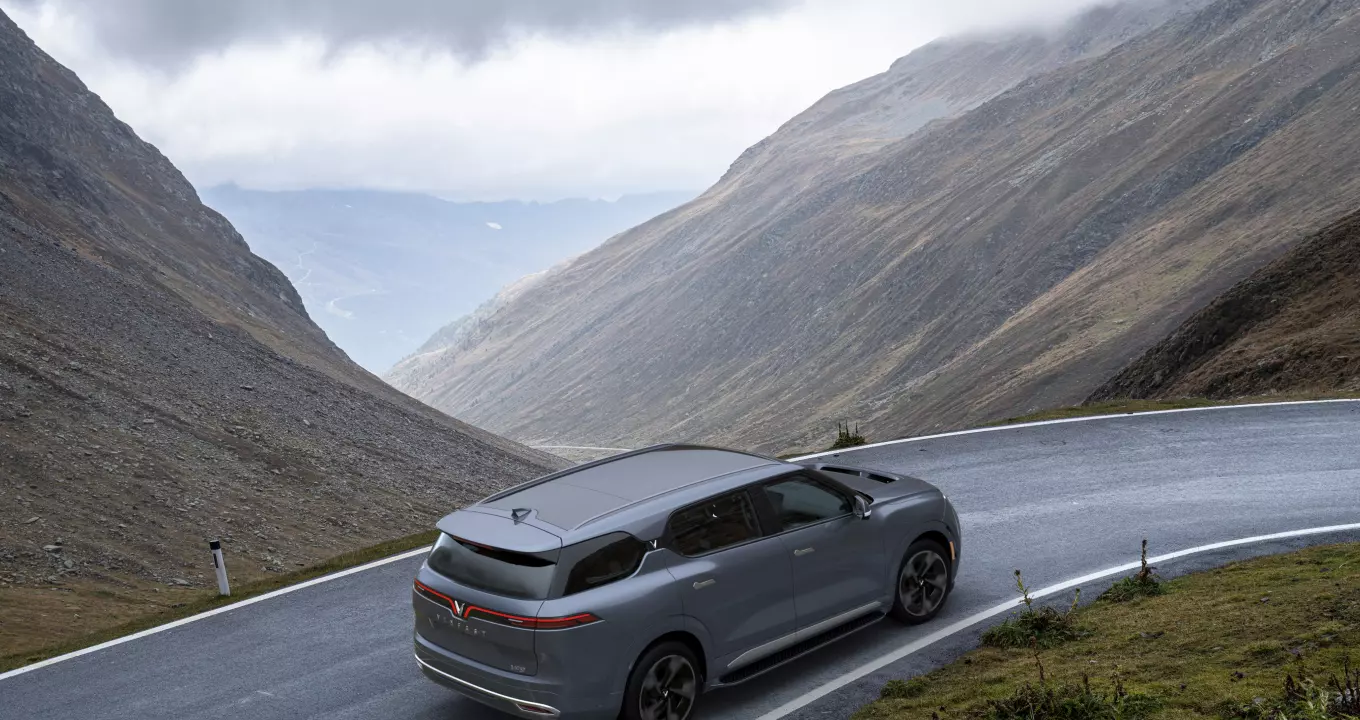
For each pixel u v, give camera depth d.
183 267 82.81
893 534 8.40
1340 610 7.04
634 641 6.74
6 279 48.06
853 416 188.25
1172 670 6.66
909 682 7.43
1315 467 13.61
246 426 45.72
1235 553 10.06
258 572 30.39
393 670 8.91
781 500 7.82
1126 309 141.75
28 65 97.50
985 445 16.34
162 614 11.42
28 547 26.45
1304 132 166.75
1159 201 199.75
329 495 42.00
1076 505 12.52
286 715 8.13
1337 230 42.78
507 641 6.65
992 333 183.50
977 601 9.34
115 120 107.31
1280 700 5.65
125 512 31.78
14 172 73.50
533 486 7.97
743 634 7.35
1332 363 27.98
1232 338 42.28
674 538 7.13
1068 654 7.50
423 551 12.82
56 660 9.95
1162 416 17.58
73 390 39.66
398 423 60.66
